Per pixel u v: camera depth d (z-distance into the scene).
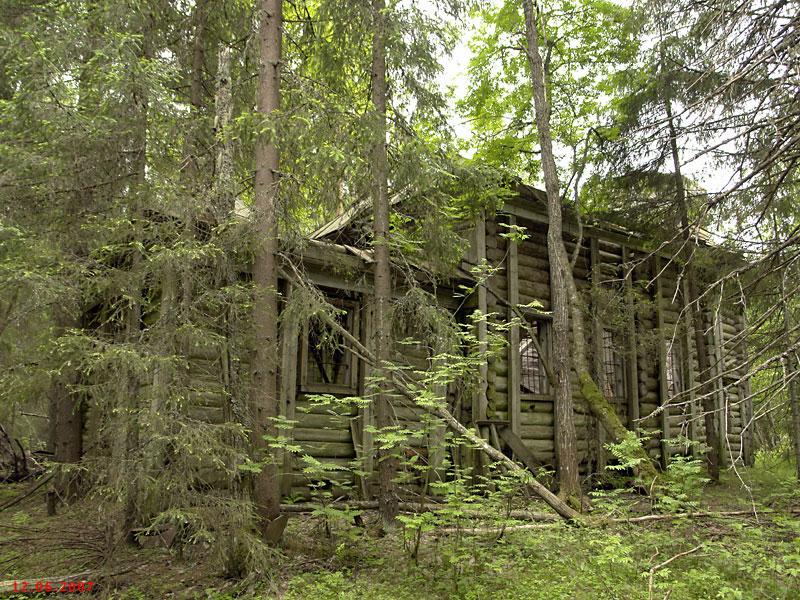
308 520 7.90
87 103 7.27
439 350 8.09
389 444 6.24
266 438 6.18
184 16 9.44
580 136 13.38
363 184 7.78
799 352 5.02
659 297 14.18
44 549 6.56
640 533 6.90
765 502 8.69
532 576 5.79
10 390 7.89
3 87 8.82
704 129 5.66
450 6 8.80
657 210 11.95
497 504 6.88
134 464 5.39
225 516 5.58
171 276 6.27
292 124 6.93
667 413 14.13
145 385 6.62
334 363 10.33
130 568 5.97
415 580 5.65
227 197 7.04
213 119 8.53
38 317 8.24
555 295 9.80
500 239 12.21
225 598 5.25
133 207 6.46
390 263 9.05
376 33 8.22
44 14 7.71
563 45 13.60
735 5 5.52
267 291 6.70
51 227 7.30
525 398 11.95
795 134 5.18
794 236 5.29
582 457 12.40
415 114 8.97
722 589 4.87
